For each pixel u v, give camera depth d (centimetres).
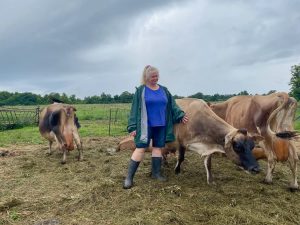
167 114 322
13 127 1068
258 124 345
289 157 328
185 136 329
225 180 345
